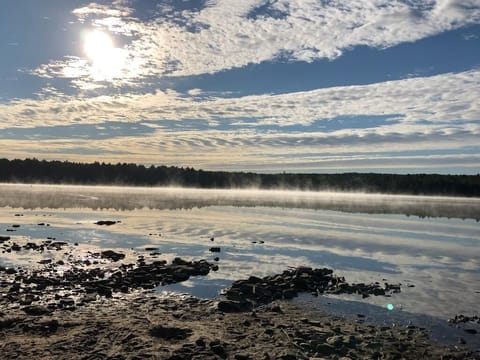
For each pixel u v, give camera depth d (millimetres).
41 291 18547
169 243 33781
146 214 61594
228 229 44375
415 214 79125
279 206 91125
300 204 101938
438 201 141625
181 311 16312
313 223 54156
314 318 16156
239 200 115125
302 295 19500
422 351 13234
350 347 13273
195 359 11820
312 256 29594
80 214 58938
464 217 74062
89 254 27859
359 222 57938
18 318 14742
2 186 171625
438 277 23875
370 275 24078
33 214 57156
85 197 105062
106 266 24312
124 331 13695
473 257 30906
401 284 21984
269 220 56656
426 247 35531
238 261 26906
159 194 141500
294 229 46156
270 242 35656
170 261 26203
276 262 26969
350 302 18469
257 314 16375
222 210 74188
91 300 17469
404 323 15859
